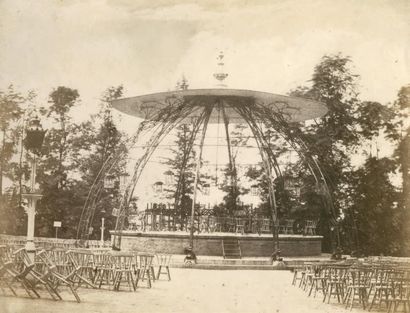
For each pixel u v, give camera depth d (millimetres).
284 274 26359
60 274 19609
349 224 40438
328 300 19328
